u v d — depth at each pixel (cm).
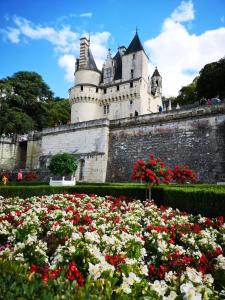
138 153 3062
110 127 3403
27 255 535
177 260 552
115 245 574
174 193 1328
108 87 5084
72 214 952
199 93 5162
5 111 5178
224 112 2520
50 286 322
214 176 2434
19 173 3616
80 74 5209
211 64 4953
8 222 824
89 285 358
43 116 5806
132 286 383
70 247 509
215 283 499
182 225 827
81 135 3597
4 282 315
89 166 3353
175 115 2867
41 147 4269
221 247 683
